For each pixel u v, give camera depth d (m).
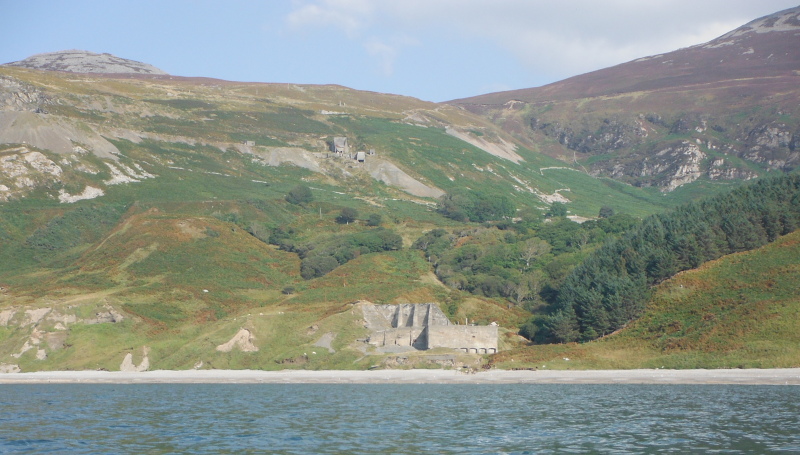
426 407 77.38
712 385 90.19
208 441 58.94
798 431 59.28
